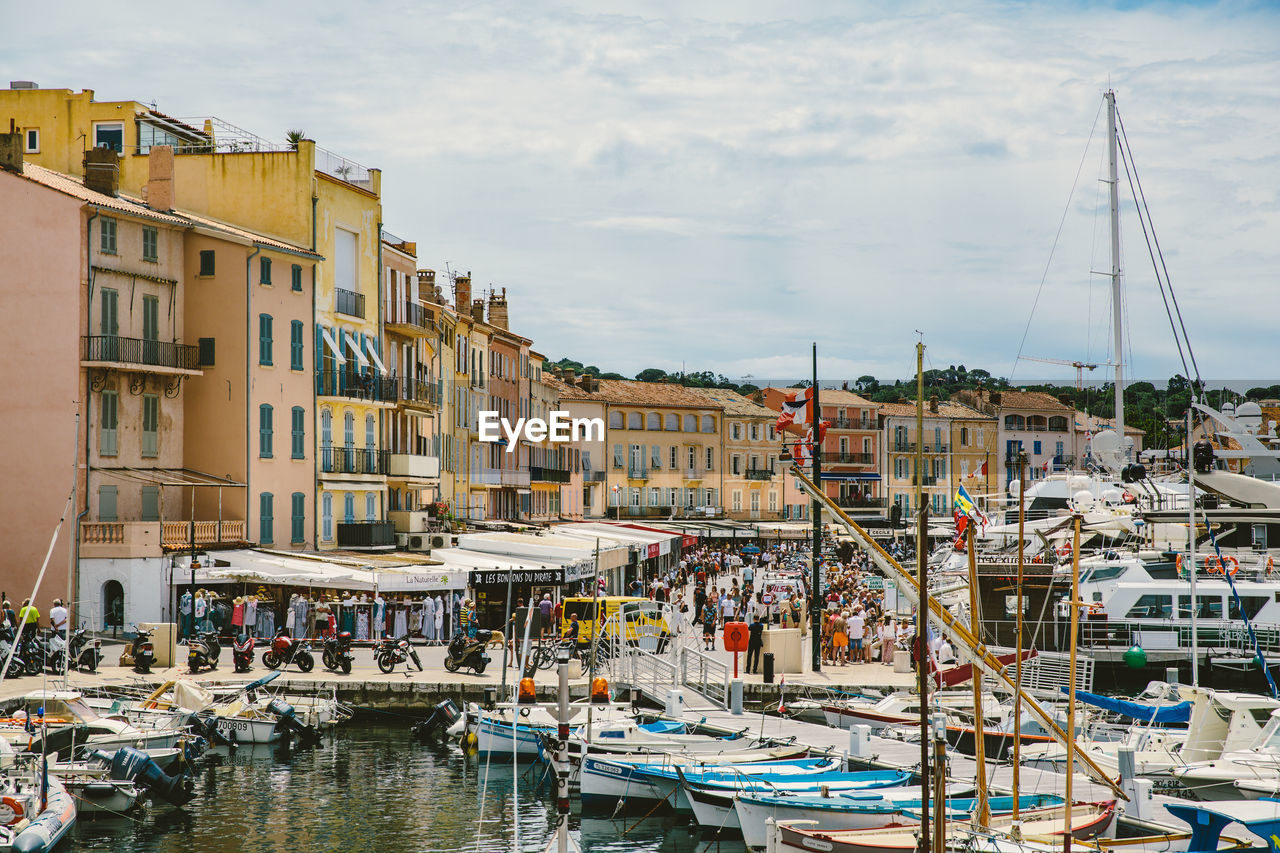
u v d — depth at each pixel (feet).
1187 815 78.64
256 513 183.42
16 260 162.91
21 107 202.08
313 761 115.03
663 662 136.36
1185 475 185.68
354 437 212.02
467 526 254.06
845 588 208.13
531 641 156.04
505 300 324.19
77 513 159.12
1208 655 136.46
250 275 183.42
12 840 81.92
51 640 132.16
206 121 210.38
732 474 452.35
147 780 98.22
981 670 72.23
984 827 74.49
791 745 107.55
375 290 223.71
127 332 170.71
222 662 142.31
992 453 501.15
